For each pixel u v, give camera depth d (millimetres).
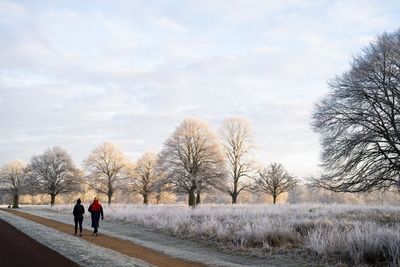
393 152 25156
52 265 11867
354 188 26859
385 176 25469
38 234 20891
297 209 33375
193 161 53062
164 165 53625
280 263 14609
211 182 51844
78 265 11930
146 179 76812
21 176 93438
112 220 31625
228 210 32656
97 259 12891
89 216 37156
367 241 14352
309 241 16734
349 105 26953
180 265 13164
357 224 19562
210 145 53750
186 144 53344
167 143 54312
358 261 13766
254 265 14305
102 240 19922
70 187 80375
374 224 18953
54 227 27016
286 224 20969
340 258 14445
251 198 82000
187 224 24375
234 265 13453
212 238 20094
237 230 20125
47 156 80125
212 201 70625
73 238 19281
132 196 83750
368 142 25359
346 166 26547
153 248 17359
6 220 33719
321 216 26672
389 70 25688
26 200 110625
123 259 13148
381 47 25984
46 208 65812
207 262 13930
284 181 62875
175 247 18656
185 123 54062
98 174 78625
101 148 79500
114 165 79188
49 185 78625
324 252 14922
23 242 17812
